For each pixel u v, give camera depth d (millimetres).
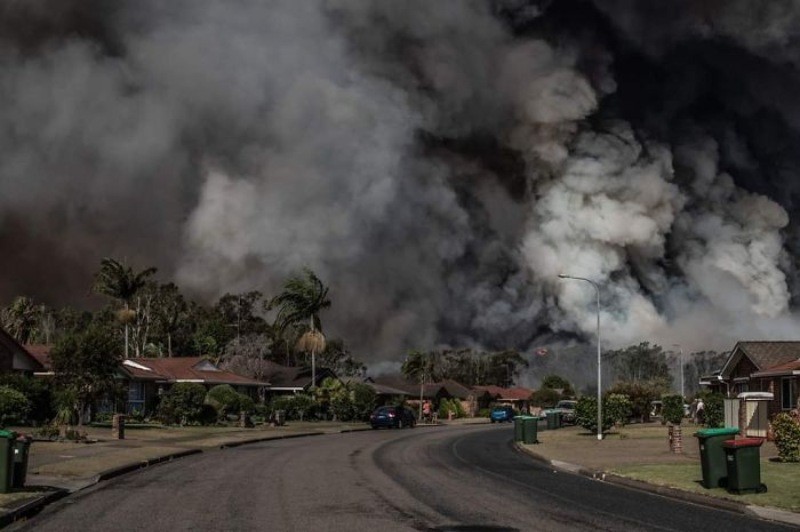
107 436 32875
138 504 14469
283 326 74938
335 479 19188
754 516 13930
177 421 45969
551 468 23594
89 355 36531
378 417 54781
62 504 14516
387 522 12500
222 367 76125
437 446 33531
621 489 18141
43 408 37094
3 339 43062
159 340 93125
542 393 104438
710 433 17281
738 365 45406
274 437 39438
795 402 34656
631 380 86688
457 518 13016
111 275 70500
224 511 13562
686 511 14445
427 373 96938
